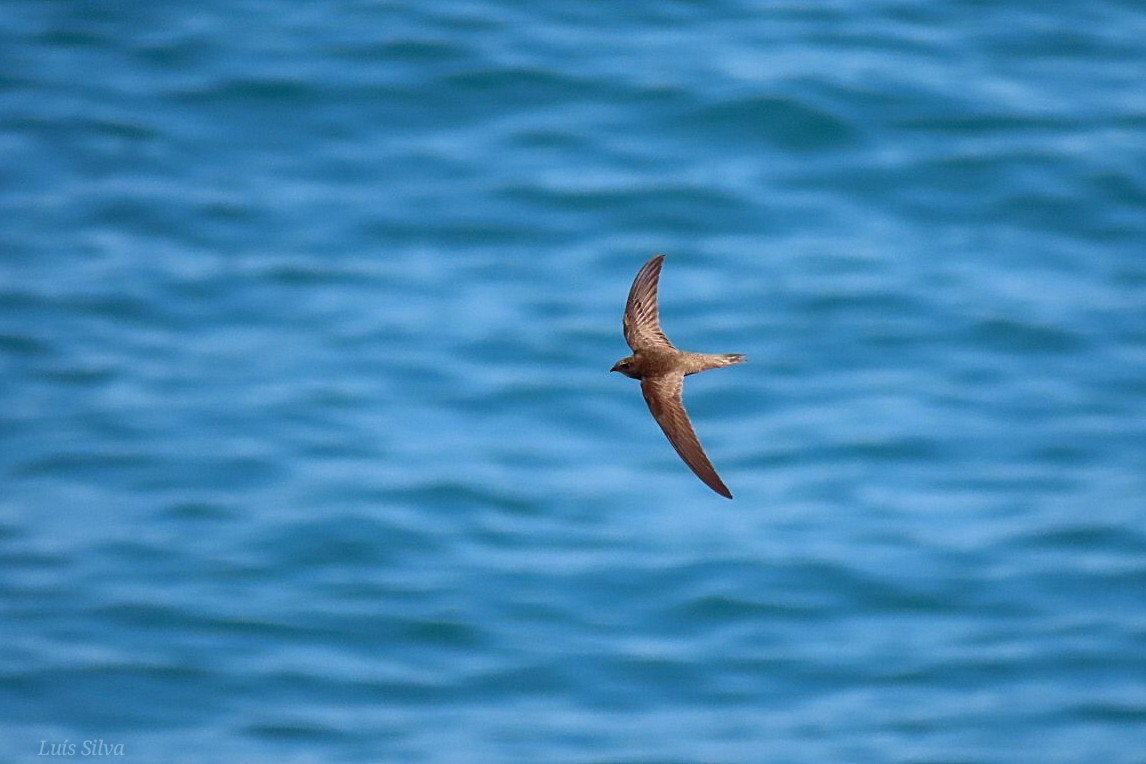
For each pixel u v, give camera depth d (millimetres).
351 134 37969
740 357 14805
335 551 28828
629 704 25484
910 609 27219
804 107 37875
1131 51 39969
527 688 26359
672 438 14094
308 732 25500
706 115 37750
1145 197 35656
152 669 26438
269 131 38125
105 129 38312
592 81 38875
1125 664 25906
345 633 27031
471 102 38500
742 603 27797
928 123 37500
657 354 14773
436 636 27156
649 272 15617
